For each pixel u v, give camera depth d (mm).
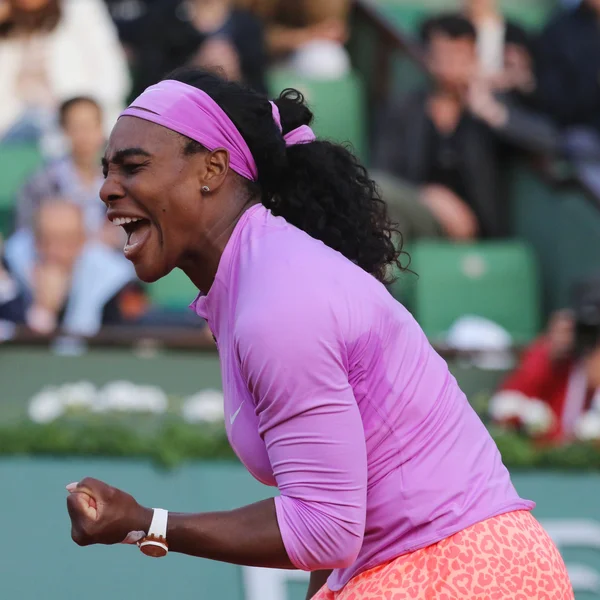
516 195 24922
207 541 6684
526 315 22953
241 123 7141
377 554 7133
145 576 14094
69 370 18094
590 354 17578
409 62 26234
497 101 26109
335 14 26438
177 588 14086
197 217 7086
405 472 7031
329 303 6738
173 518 6676
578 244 23750
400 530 7051
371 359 6918
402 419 7016
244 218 7180
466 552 6980
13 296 19141
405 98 24844
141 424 15953
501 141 24812
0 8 23281
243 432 7172
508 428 16719
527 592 6977
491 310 22641
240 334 6754
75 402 15805
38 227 19391
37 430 14570
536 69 27688
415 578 6996
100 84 23453
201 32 24312
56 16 23406
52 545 14188
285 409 6672
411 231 23281
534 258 24172
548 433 16469
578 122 27453
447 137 24312
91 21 23656
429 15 30781
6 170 22406
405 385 7027
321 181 7418
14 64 23234
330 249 7176
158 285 21266
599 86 27516
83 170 20719
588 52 27531
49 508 14297
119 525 6594
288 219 7441
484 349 19609
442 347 19516
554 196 24172
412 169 24328
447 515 7031
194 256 7234
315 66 26188
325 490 6699
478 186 24203
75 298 19375
